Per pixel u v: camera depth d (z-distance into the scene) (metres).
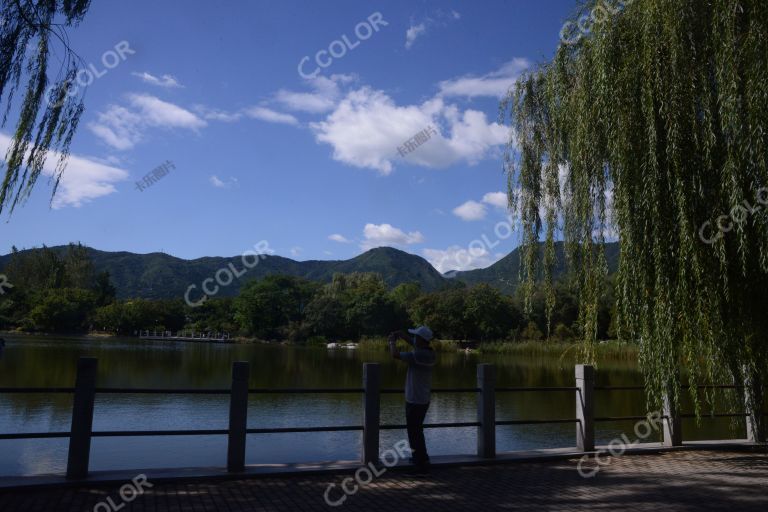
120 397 21.52
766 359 8.94
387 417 18.11
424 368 7.92
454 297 69.31
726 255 8.30
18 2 7.93
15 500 6.05
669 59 8.21
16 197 7.93
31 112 7.98
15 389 6.29
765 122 7.28
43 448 12.58
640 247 8.43
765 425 10.33
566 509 6.16
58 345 52.66
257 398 21.89
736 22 7.68
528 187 11.24
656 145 8.19
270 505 6.09
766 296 8.53
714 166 8.04
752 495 6.78
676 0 8.23
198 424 16.38
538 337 61.38
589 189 9.31
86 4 8.21
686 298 8.04
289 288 96.06
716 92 8.09
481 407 8.61
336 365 42.88
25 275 92.31
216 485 6.89
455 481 7.37
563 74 10.13
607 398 22.47
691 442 9.95
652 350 8.48
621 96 8.48
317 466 7.67
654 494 6.80
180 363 39.06
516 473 7.89
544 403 21.81
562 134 10.52
